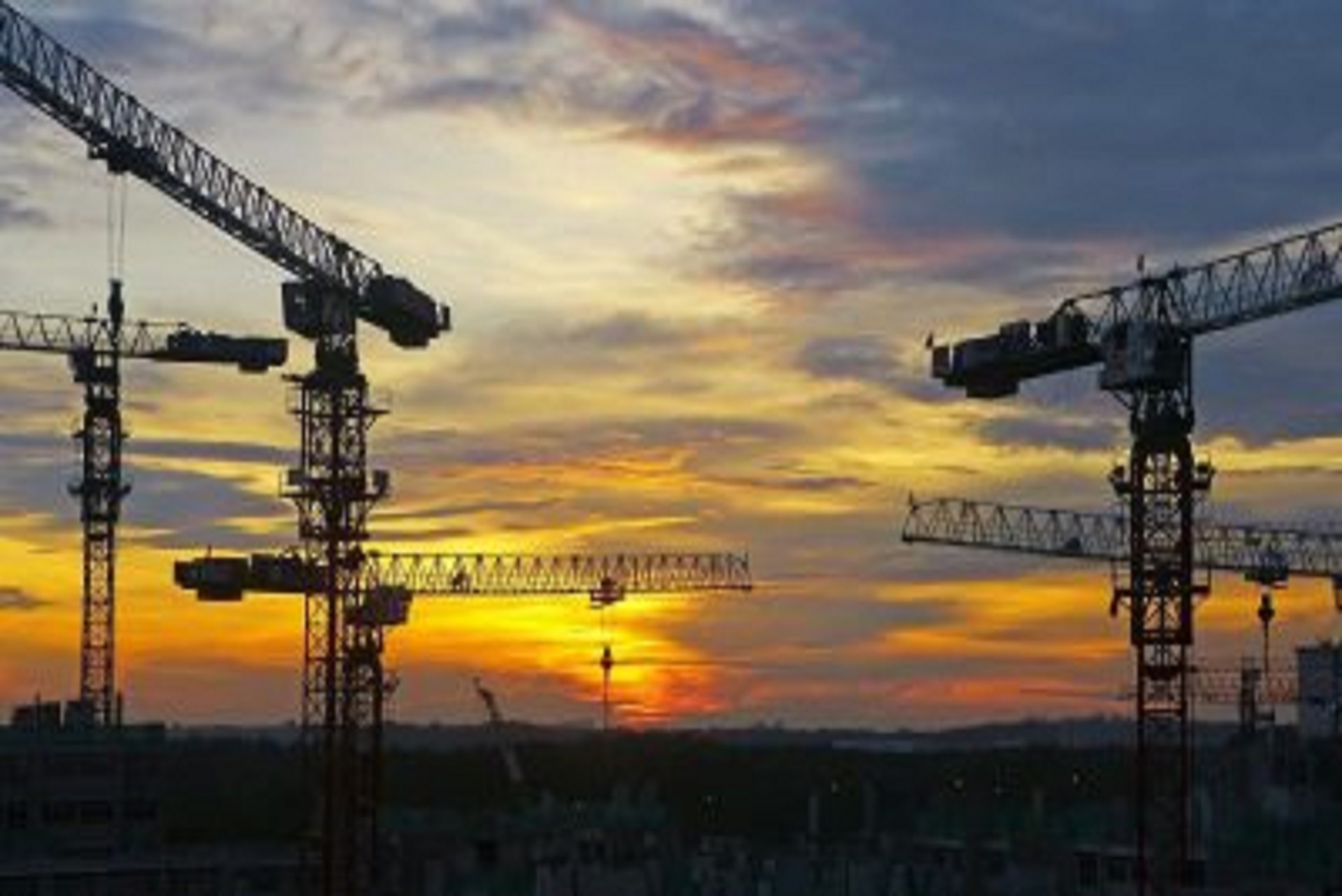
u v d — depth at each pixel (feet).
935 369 590.14
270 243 557.74
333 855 588.50
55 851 622.13
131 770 650.02
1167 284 539.29
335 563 600.80
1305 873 606.96
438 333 629.92
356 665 614.34
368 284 597.11
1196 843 640.58
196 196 524.93
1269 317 526.98
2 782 619.67
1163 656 539.70
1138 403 544.21
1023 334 565.12
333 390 599.98
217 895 616.39
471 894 640.99
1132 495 545.85
